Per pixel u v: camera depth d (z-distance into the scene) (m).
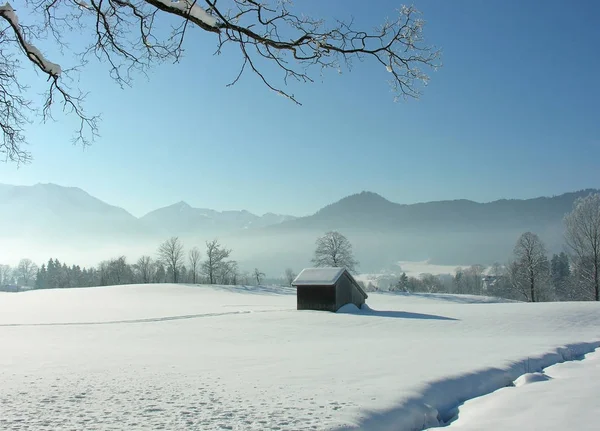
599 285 61.06
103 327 28.52
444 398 7.42
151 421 5.21
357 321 33.09
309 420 5.25
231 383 7.87
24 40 6.21
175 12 5.53
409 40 6.46
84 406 5.99
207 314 39.72
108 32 6.25
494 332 27.59
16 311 45.25
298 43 6.15
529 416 5.89
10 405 6.05
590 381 8.68
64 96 7.76
